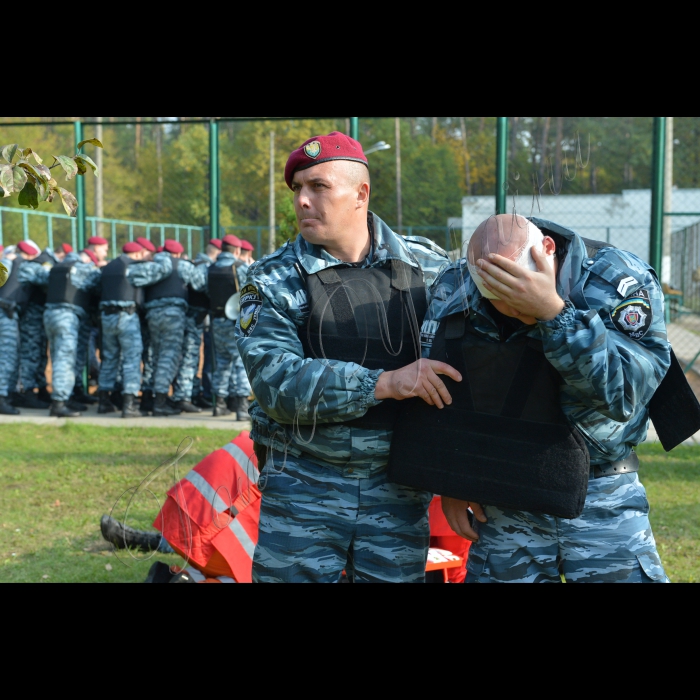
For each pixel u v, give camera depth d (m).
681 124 33.22
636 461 2.22
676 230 19.91
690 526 4.95
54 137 33.38
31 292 9.81
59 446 7.30
